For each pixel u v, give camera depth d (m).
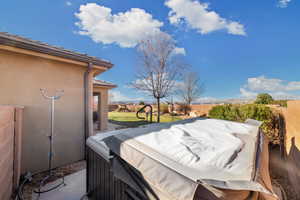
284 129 4.44
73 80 4.72
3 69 3.57
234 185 1.00
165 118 15.01
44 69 4.15
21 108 3.33
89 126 4.98
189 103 17.08
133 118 15.16
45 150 4.13
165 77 10.98
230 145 1.69
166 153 1.46
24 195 3.05
